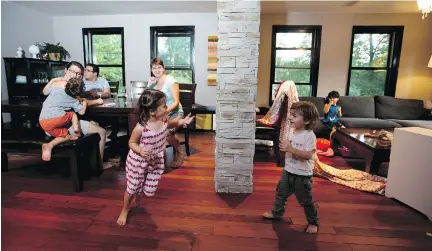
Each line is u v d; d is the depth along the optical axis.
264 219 1.84
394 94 4.77
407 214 1.92
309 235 1.66
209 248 1.53
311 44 4.80
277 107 2.82
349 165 3.03
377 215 1.90
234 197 2.17
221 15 1.98
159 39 5.00
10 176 2.53
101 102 2.57
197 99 5.03
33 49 4.15
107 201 2.07
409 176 1.97
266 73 4.88
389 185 2.16
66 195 2.16
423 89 4.71
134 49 5.02
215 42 4.81
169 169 2.82
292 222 1.81
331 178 2.55
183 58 5.02
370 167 2.54
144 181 1.77
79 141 2.20
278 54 4.88
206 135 4.57
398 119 4.35
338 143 3.42
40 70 4.30
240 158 2.19
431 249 1.54
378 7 4.22
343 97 4.52
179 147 2.89
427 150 1.82
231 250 1.52
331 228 1.74
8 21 4.11
